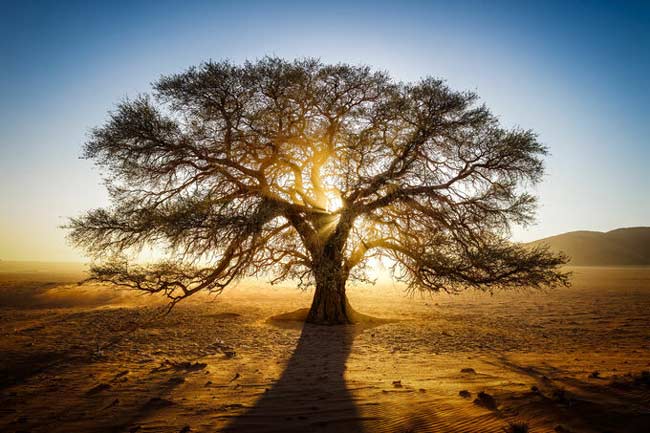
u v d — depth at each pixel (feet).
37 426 17.37
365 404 20.01
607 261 465.88
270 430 16.74
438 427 16.87
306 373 28.02
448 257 48.60
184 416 18.51
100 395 22.09
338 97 53.36
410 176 49.49
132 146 47.91
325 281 48.32
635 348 39.91
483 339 45.47
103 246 46.32
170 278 45.98
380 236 54.24
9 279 156.46
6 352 34.76
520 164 51.19
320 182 57.47
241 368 29.71
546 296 119.65
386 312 75.46
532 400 19.45
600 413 17.26
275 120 51.13
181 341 41.91
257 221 41.75
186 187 51.57
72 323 55.16
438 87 50.14
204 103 48.96
